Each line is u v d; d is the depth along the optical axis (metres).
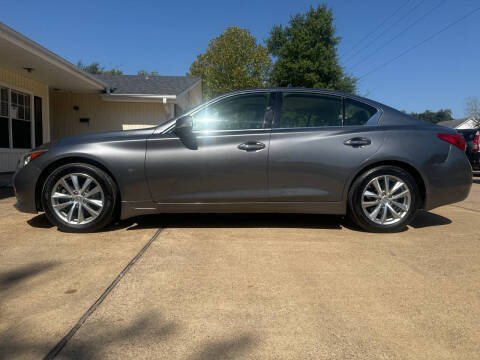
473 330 1.95
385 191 3.79
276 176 3.74
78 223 3.73
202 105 3.89
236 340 1.84
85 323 1.99
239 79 31.42
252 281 2.56
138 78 16.02
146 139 3.75
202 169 3.72
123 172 3.68
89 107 13.34
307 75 31.53
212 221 4.33
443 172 3.82
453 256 3.12
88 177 3.70
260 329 1.95
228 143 3.74
